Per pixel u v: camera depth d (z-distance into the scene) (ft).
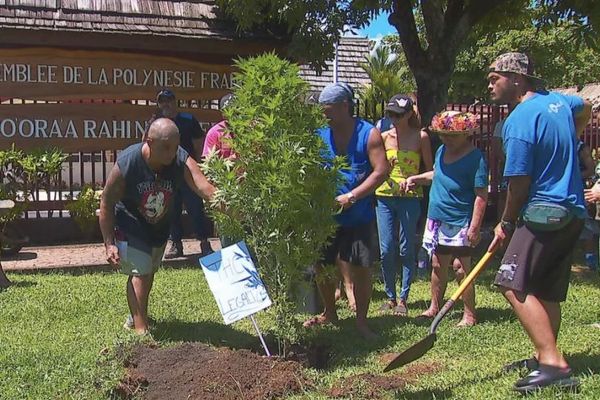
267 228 14.89
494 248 13.98
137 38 33.22
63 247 34.42
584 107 14.42
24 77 32.30
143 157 16.79
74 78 33.14
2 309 20.62
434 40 33.12
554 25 35.24
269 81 14.64
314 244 15.52
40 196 38.99
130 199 17.30
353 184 17.60
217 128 18.03
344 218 17.75
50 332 18.35
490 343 17.49
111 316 20.06
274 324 16.22
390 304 21.57
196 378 14.05
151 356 14.88
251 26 32.81
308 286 15.90
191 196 30.27
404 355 13.71
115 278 26.03
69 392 13.91
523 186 13.12
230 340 17.63
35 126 32.71
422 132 21.33
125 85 34.04
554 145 13.08
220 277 15.34
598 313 20.61
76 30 31.91
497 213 43.19
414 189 21.09
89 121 33.63
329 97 17.21
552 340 13.17
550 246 13.14
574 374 14.16
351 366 15.85
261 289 15.20
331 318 19.53
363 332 18.33
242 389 13.78
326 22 31.30
